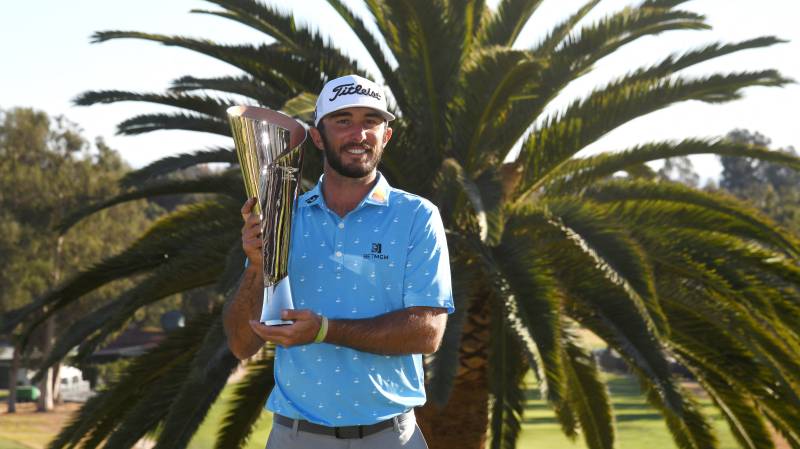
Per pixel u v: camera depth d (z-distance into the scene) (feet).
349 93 8.48
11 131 141.69
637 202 28.84
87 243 144.97
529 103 28.86
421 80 28.73
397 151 27.14
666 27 28.58
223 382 23.75
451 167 23.81
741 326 26.71
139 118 30.35
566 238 27.22
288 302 8.25
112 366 152.56
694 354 28.55
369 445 8.75
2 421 130.31
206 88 31.73
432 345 8.49
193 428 23.39
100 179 145.89
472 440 29.60
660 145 28.71
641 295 22.74
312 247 8.70
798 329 27.09
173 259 28.19
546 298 23.16
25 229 140.46
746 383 27.91
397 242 8.59
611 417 31.71
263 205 8.14
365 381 8.66
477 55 25.96
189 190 29.01
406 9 26.71
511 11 31.42
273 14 29.76
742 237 28.32
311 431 8.77
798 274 26.99
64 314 141.28
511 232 26.37
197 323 26.35
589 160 30.22
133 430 25.22
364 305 8.55
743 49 28.86
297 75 28.76
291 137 8.16
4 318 27.84
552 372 21.93
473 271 28.43
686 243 26.81
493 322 28.96
